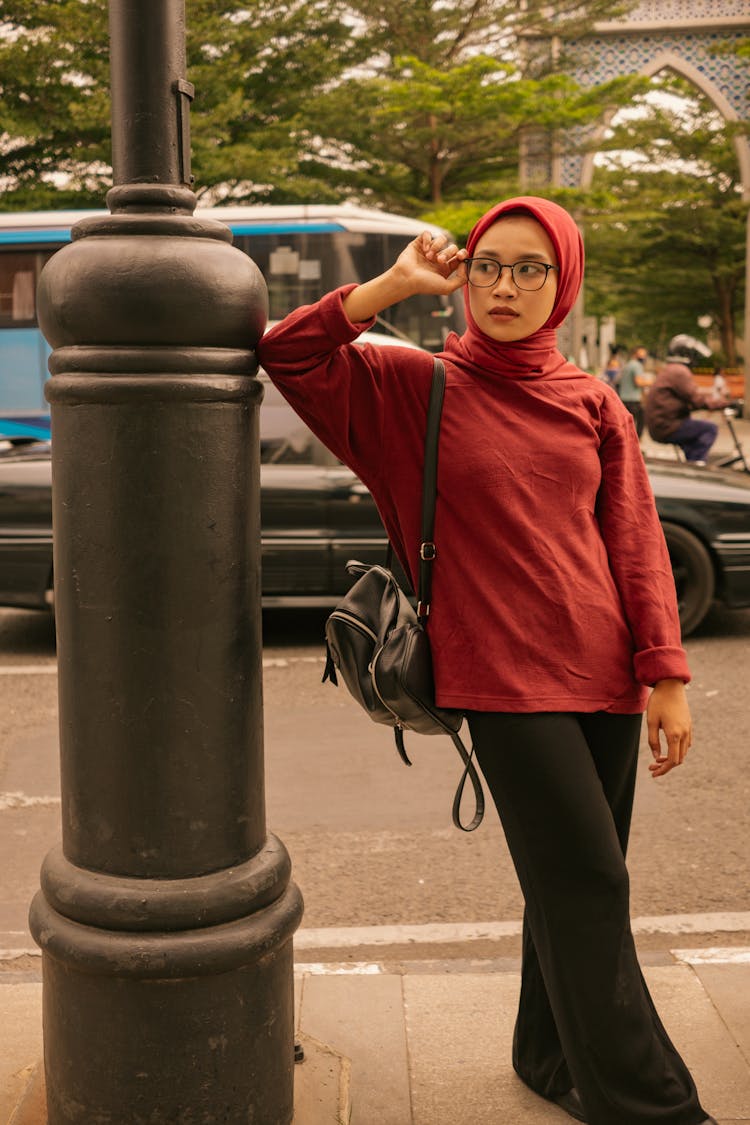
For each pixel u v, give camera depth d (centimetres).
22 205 1980
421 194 2581
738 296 4322
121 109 203
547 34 2531
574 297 218
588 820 206
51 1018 215
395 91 2220
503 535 210
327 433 214
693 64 2672
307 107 2256
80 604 204
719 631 707
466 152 2456
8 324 1273
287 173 2180
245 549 209
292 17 2167
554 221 210
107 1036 207
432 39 2430
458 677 211
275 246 1305
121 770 205
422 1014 282
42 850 415
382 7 2302
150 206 203
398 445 214
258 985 213
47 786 473
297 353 207
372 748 516
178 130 204
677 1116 215
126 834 206
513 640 209
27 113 1938
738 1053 263
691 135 3616
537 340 215
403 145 2403
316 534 674
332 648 223
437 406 212
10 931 356
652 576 216
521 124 2344
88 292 196
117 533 200
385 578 223
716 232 3662
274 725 548
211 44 2100
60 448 204
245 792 213
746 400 2895
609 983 209
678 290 4169
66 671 208
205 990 207
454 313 1360
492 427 212
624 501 220
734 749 509
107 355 198
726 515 670
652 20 2606
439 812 446
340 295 207
